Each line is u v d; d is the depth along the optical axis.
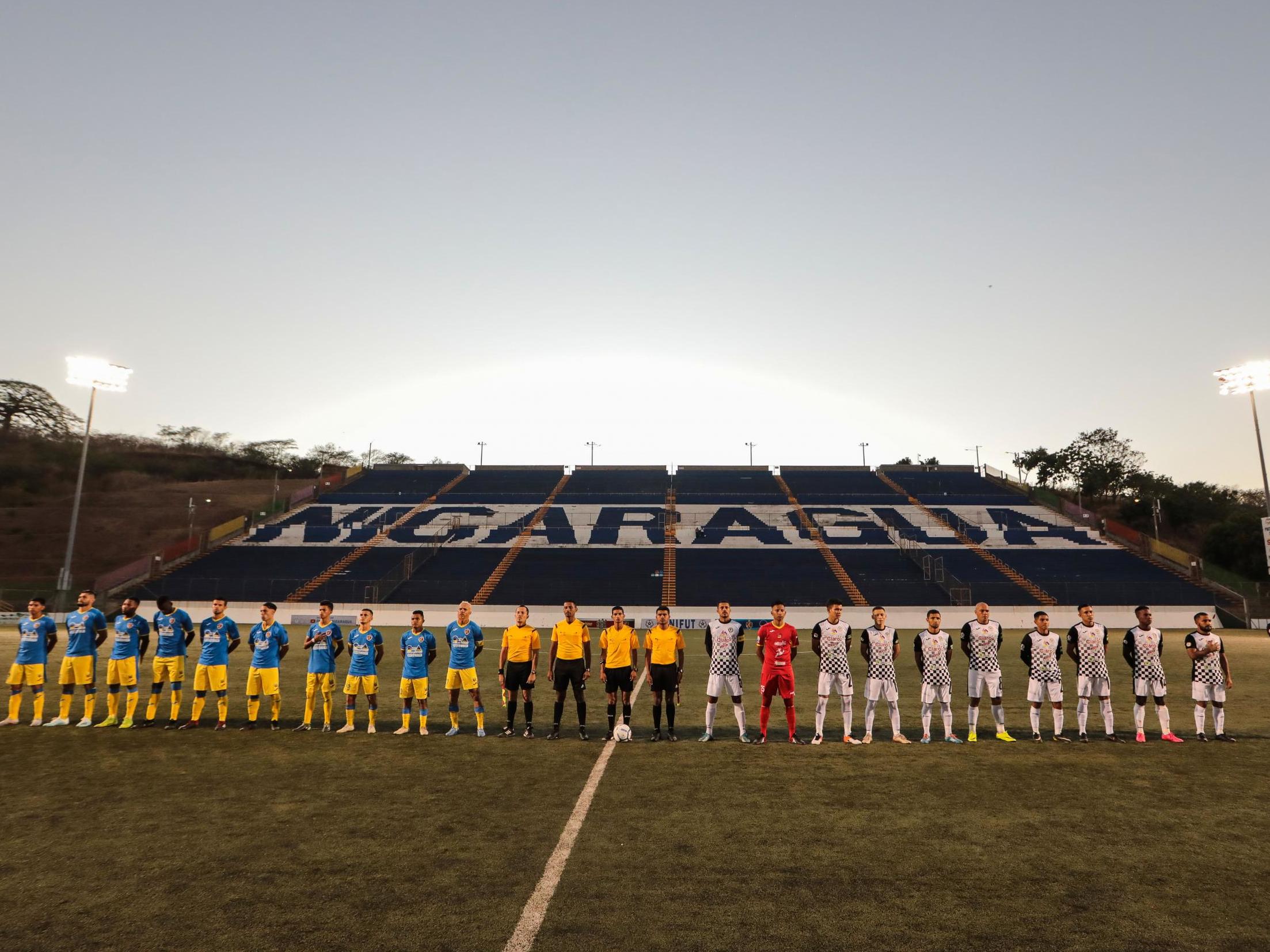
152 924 5.32
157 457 96.75
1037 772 9.74
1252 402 31.67
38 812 7.92
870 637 11.82
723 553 54.22
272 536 56.12
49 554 58.94
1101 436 89.19
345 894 5.84
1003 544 55.97
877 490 73.56
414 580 47.91
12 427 83.38
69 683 12.77
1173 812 8.02
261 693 12.73
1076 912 5.57
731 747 11.34
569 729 12.83
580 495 70.00
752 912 5.55
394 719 13.66
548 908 5.59
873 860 6.59
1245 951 4.99
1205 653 12.04
